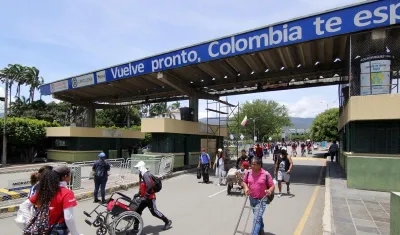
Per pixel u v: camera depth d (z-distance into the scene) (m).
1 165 24.64
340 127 19.17
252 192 5.89
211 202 10.17
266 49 14.07
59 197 3.55
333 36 12.41
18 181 11.05
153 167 16.22
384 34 11.69
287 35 13.36
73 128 25.28
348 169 11.49
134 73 19.53
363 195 10.09
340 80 20.02
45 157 29.17
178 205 9.70
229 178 11.69
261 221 5.95
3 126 25.95
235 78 21.11
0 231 7.07
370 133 11.35
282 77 19.97
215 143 25.50
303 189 12.78
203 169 15.04
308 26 12.83
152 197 6.85
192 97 22.91
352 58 12.70
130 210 6.43
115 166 16.66
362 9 11.59
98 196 11.36
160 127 18.64
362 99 10.96
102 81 21.73
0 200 9.84
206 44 15.89
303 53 16.34
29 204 3.94
